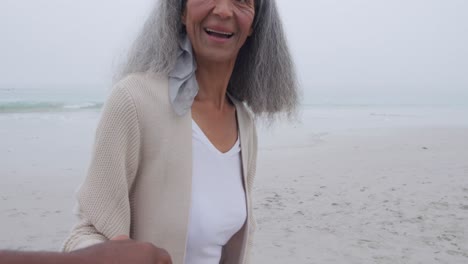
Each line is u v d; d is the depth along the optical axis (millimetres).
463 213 6832
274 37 1891
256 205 7285
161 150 1451
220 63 1671
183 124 1499
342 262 5047
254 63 1926
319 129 20531
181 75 1503
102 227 1349
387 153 13148
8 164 10336
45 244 5523
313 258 5145
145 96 1437
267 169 10320
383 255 5246
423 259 5133
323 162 11406
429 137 17719
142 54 1560
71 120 20766
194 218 1548
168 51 1503
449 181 9062
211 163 1619
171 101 1471
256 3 1826
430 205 7289
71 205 7238
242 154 1785
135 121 1407
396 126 23062
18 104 28469
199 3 1528
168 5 1540
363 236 5867
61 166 10289
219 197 1627
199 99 1688
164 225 1455
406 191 8227
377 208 7141
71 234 1366
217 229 1605
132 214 1484
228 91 1971
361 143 15570
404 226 6266
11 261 799
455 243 5617
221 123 1761
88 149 12750
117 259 931
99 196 1361
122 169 1394
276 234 5926
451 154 12992
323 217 6688
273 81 1938
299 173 9883
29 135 15469
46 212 6824
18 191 7984
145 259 969
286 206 7246
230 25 1574
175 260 1485
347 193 8094
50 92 46656
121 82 1455
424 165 11000
